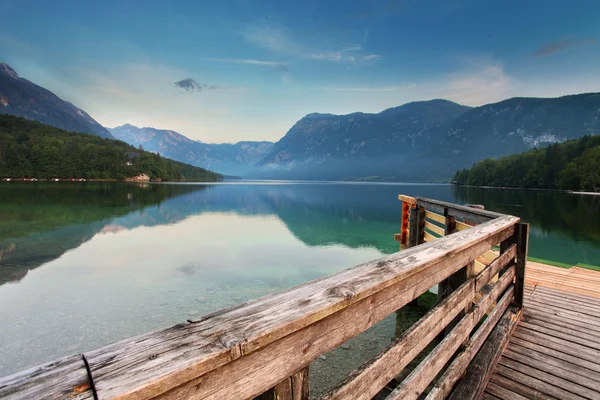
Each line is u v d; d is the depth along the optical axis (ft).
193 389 2.31
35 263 37.01
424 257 5.56
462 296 7.05
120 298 25.09
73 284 28.91
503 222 10.92
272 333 2.78
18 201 118.62
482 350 9.51
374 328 17.60
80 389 1.94
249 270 34.27
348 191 255.91
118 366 2.12
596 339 11.44
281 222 77.15
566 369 9.62
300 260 39.19
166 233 59.93
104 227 65.82
